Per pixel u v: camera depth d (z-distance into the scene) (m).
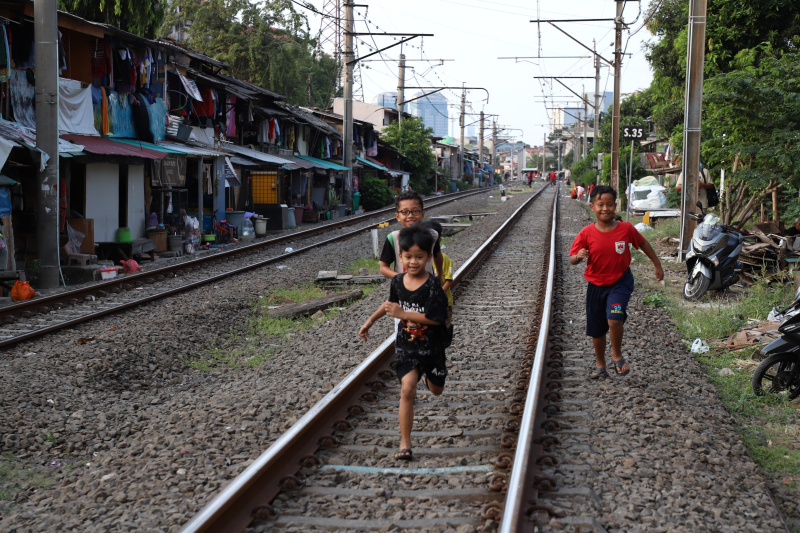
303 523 3.97
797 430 5.75
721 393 6.71
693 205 15.52
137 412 6.79
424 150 56.94
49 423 6.32
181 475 4.74
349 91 34.75
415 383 4.87
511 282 13.19
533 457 4.72
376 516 4.07
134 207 18.00
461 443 5.19
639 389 6.43
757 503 4.29
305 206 32.16
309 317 11.90
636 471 4.61
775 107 13.87
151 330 9.76
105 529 4.03
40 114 13.26
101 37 16.73
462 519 3.96
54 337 9.40
